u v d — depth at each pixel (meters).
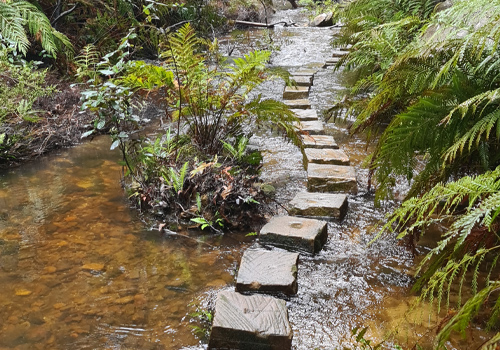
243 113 3.53
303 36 9.70
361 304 2.12
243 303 2.04
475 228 1.90
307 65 7.07
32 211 3.08
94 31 6.70
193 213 2.93
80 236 2.76
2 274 2.38
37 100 4.96
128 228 2.86
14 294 2.22
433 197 1.76
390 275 2.33
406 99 2.72
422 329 1.91
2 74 4.70
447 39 2.18
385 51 3.52
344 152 3.96
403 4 4.71
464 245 1.91
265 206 3.09
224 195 2.92
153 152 3.35
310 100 5.42
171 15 8.33
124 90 3.21
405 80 2.41
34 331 1.97
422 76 2.35
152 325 2.01
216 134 3.70
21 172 3.76
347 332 1.94
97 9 6.78
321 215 2.93
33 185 3.50
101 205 3.16
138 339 1.92
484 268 2.25
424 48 2.22
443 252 2.00
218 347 1.87
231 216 2.93
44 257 2.54
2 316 2.07
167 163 3.30
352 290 2.22
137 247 2.64
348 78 6.28
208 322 2.02
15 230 2.83
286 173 3.62
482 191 1.61
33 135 4.34
